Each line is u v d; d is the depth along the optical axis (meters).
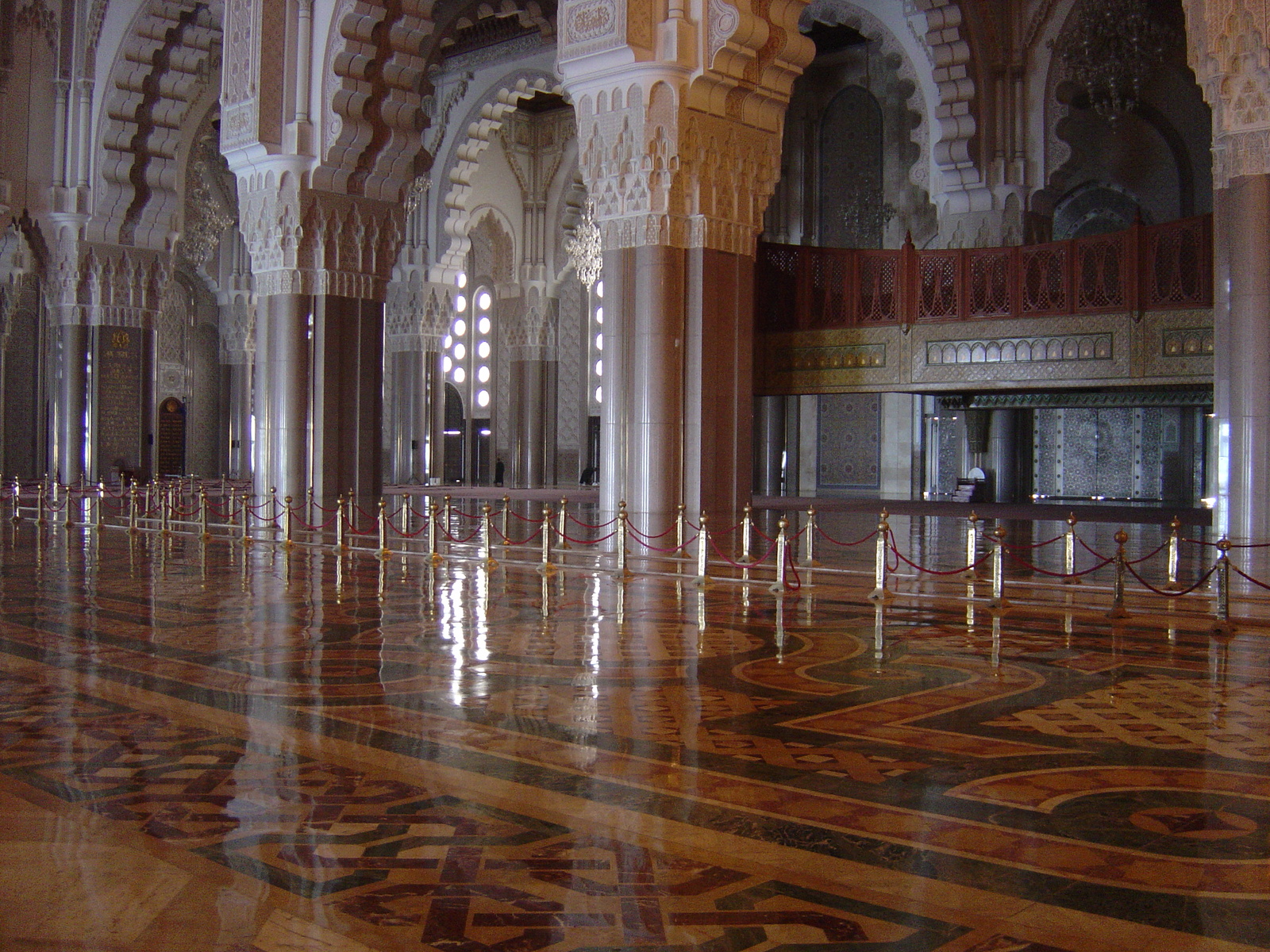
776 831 3.18
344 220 15.17
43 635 6.52
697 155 11.74
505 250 30.62
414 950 2.39
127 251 21.05
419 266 27.70
